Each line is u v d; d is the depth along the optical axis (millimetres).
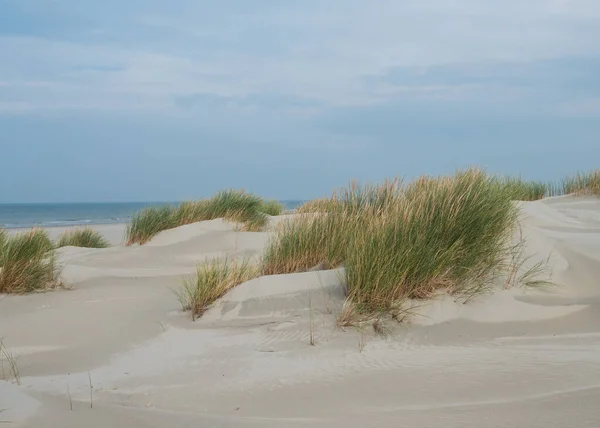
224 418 3289
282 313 5816
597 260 7000
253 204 13203
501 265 6656
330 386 3936
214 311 6133
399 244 5965
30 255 7781
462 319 5594
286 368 4426
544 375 3906
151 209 12289
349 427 3043
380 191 8242
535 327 5520
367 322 5391
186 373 4441
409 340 5102
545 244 7566
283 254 7344
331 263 7051
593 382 3682
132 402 3770
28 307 6832
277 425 3123
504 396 3527
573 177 14922
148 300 7230
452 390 3715
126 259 10242
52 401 3566
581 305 6047
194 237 11477
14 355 5176
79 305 6973
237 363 4629
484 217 6652
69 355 5160
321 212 8258
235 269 7059
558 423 2889
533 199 14609
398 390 3779
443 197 6883
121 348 5309
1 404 3240
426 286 5809
